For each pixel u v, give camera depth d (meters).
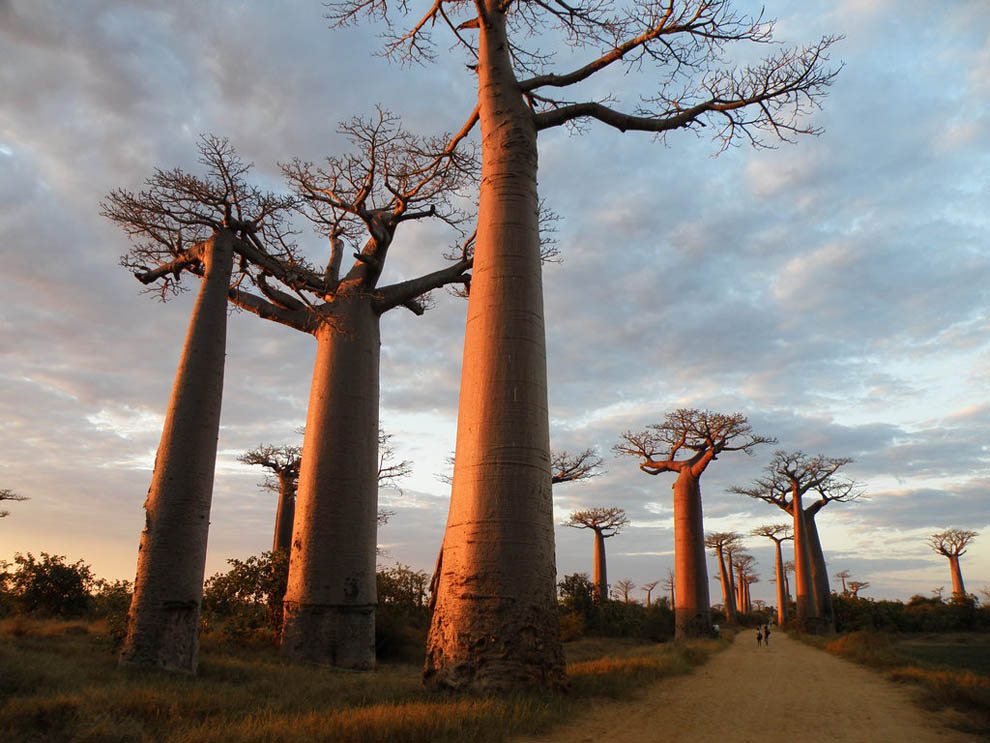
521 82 11.84
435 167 15.33
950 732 7.18
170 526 11.23
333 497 14.45
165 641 10.70
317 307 15.77
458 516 9.26
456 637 8.63
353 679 10.94
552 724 6.85
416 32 14.16
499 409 9.48
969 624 42.19
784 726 7.43
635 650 23.56
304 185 15.51
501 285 10.21
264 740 5.55
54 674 8.59
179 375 12.12
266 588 17.16
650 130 12.45
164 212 13.16
